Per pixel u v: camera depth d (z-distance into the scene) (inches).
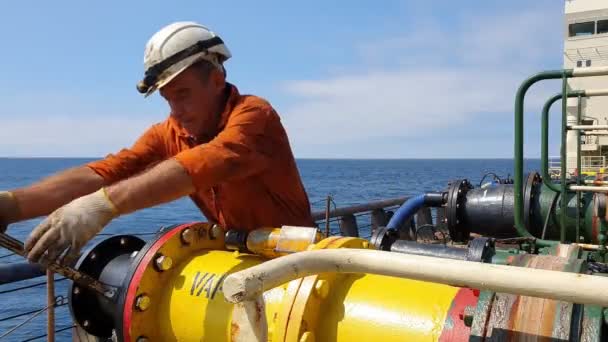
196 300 79.7
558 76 143.7
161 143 100.8
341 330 68.9
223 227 100.3
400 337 65.2
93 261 94.5
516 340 56.8
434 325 64.4
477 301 62.7
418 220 355.6
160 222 1391.5
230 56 92.5
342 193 2188.7
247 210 93.7
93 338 104.1
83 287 95.4
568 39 719.1
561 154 152.1
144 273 81.7
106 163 95.6
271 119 87.5
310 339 67.2
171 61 83.5
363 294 70.6
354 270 55.1
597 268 89.7
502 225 232.2
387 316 67.2
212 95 89.0
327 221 255.0
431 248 115.2
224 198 93.8
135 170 99.7
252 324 55.5
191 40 84.7
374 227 334.0
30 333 438.9
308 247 78.5
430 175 5413.4
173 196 73.3
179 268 84.9
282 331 67.9
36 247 69.0
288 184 94.5
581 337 56.1
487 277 47.1
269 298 74.4
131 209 70.7
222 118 89.0
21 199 84.4
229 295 52.7
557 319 56.5
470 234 271.6
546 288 44.7
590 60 705.6
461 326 62.8
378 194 2101.4
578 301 43.7
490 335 58.1
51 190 87.9
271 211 94.4
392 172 6840.6
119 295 82.6
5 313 508.1
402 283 71.4
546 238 217.3
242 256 86.4
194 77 86.3
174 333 81.0
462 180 255.4
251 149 82.3
